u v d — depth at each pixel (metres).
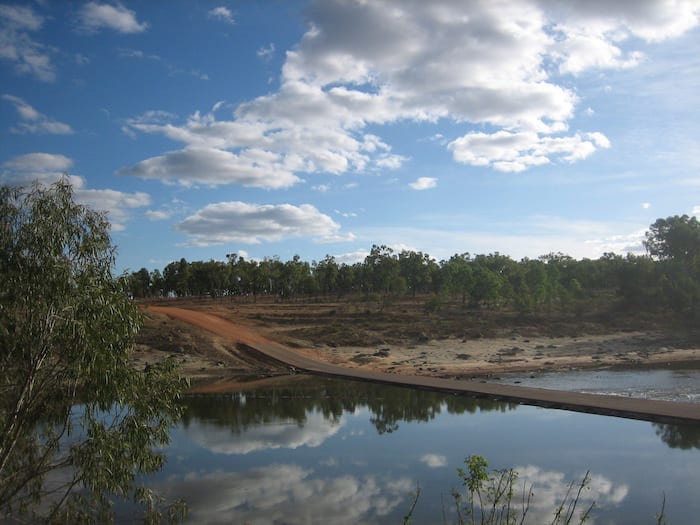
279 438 30.73
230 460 25.78
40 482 13.59
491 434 30.52
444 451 27.03
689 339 83.25
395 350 80.75
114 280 14.16
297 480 22.34
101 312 13.13
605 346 79.56
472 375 59.75
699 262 118.38
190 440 30.30
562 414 35.78
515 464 24.27
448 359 73.06
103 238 14.18
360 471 23.67
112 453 13.21
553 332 90.00
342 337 86.75
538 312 102.06
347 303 118.88
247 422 35.81
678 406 34.56
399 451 27.25
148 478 22.72
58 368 13.34
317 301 129.00
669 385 47.00
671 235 139.75
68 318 12.66
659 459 24.42
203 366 70.44
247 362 73.31
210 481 22.23
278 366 71.38
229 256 141.62
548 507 18.53
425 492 20.52
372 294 125.50
